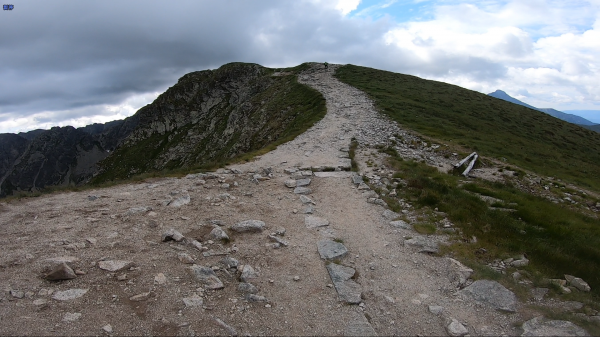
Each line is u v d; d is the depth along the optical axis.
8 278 6.48
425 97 43.84
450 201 12.87
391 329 6.27
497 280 7.87
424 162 19.44
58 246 7.95
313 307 6.70
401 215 11.86
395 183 14.91
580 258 9.95
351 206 12.66
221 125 88.19
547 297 7.40
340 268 8.16
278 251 8.84
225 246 8.78
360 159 19.59
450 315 6.72
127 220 9.86
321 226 10.79
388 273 8.28
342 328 6.11
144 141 116.69
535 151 31.27
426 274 8.29
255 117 50.25
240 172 16.72
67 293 6.17
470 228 10.83
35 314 5.54
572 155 34.66
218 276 7.37
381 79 53.59
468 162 20.62
